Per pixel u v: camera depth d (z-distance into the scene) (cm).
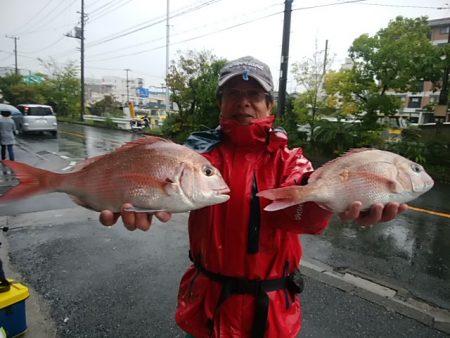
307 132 1395
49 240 476
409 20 1137
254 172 155
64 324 294
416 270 412
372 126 1220
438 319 307
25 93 4006
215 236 153
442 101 1139
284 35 1263
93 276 378
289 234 155
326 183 136
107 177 149
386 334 284
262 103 167
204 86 1580
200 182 144
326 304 325
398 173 144
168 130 1750
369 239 516
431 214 654
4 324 265
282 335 150
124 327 293
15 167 146
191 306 160
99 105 4094
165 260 420
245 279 150
